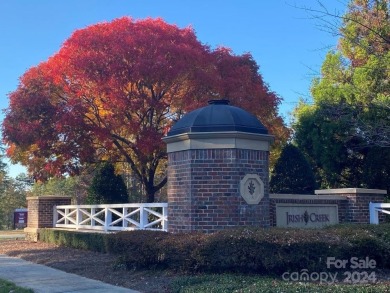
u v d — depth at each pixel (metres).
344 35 11.56
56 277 11.14
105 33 17.84
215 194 11.01
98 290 9.41
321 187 22.72
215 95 18.50
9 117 17.58
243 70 19.34
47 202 20.42
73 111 17.27
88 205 17.80
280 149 21.86
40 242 19.42
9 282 10.38
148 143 17.34
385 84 16.33
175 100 18.66
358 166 22.06
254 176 11.27
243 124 11.35
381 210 14.44
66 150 17.83
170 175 11.82
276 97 20.03
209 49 19.75
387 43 11.22
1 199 51.84
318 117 20.70
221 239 9.55
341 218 14.36
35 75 18.11
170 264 10.48
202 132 11.13
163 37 18.17
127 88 18.08
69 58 17.48
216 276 9.41
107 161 19.70
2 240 21.45
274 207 12.96
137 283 9.88
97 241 15.09
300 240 9.34
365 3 11.95
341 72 16.95
